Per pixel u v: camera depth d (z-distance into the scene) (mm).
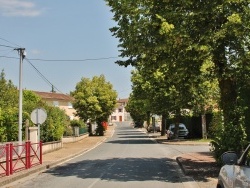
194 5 12969
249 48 13648
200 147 32812
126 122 182250
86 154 28703
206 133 41156
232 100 14828
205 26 13133
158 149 31219
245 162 5781
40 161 20578
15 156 18953
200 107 37812
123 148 33406
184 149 30719
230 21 11953
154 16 13312
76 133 48938
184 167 17094
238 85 14898
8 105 30922
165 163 20562
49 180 15117
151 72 16188
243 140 14414
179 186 12758
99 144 41531
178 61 13891
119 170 17609
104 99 65562
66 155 26703
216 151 15453
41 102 32406
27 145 18781
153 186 12828
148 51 13609
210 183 13078
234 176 5805
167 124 60469
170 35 12523
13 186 13797
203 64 14234
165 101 40156
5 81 36531
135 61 15203
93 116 64750
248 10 12617
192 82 16047
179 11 13164
